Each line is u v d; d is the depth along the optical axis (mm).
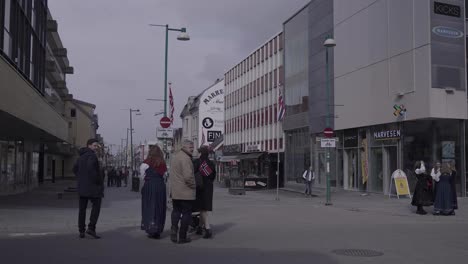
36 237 11445
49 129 27016
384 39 28594
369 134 30609
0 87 15078
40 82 30562
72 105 76125
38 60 29453
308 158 39844
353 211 19641
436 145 26203
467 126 26203
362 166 31469
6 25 20281
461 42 25844
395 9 27609
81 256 9016
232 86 67250
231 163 58531
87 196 11141
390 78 28016
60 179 72812
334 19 34531
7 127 22859
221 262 8523
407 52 26656
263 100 53156
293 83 42844
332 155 35562
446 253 9516
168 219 16047
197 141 84500
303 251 9648
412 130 26984
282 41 46312
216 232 12609
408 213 18594
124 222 14312
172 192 10664
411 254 9375
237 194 34625
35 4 28625
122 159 125438
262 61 53656
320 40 36906
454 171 17812
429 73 25109
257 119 55250
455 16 25812
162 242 10750
